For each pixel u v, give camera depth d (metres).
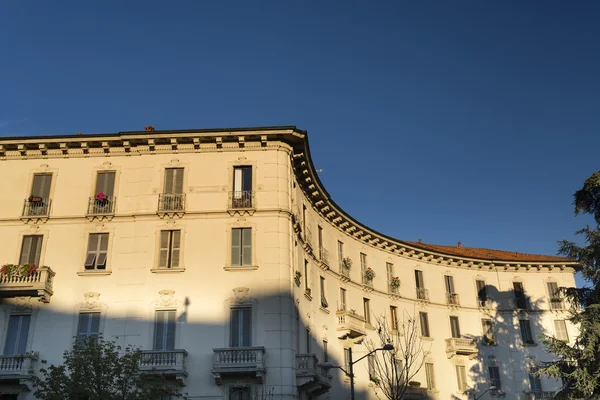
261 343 28.08
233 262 29.80
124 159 32.06
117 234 30.56
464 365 44.84
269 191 30.98
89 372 23.97
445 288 46.88
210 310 28.84
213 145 31.95
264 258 29.69
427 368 42.88
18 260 30.36
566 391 32.03
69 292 29.56
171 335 28.56
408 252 45.38
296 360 28.73
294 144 32.56
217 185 31.17
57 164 32.19
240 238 30.23
